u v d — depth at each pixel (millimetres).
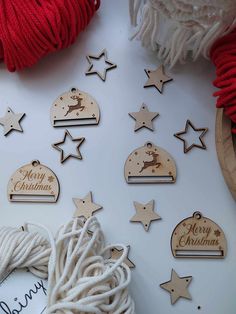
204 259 369
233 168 345
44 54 399
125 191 385
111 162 393
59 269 319
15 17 367
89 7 399
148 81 412
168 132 398
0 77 423
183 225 376
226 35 355
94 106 406
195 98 407
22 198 387
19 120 407
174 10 337
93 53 424
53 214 382
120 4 438
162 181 384
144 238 374
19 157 398
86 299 300
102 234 353
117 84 414
